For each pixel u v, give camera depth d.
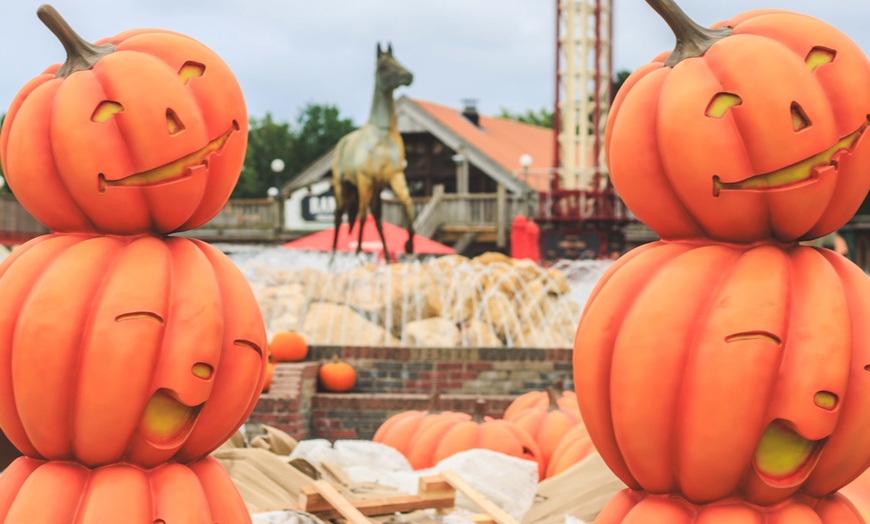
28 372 2.83
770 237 2.77
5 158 3.11
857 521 2.87
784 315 2.60
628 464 2.80
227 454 5.44
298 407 9.70
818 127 2.60
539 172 31.45
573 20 31.33
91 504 2.86
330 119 74.56
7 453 5.54
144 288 2.88
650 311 2.70
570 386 10.48
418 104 34.50
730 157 2.63
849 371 2.61
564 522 5.12
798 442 2.67
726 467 2.62
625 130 2.85
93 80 2.95
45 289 2.87
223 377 2.99
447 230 32.94
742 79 2.63
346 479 5.55
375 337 12.28
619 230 31.17
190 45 3.10
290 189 36.34
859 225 28.89
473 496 4.93
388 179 16.19
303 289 13.14
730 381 2.56
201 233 36.06
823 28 2.74
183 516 2.92
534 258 22.83
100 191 2.93
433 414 7.40
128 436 2.88
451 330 12.30
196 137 2.96
